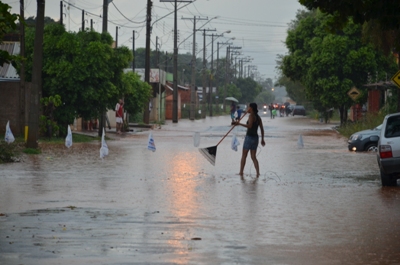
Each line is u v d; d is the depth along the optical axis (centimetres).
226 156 4194
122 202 2175
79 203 2144
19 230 1666
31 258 1359
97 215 1909
